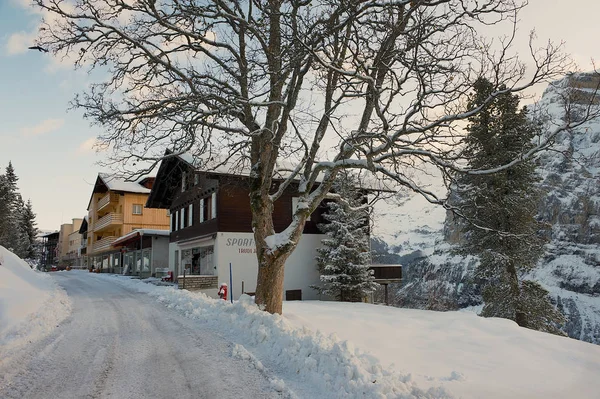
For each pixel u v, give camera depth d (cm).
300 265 2425
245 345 791
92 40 1042
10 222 4603
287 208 2416
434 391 509
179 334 916
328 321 1144
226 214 2247
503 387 601
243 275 2241
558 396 584
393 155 955
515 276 1984
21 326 940
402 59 977
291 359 658
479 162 1819
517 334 1057
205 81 1196
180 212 2966
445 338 998
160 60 1041
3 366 644
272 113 1165
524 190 1948
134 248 3872
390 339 957
